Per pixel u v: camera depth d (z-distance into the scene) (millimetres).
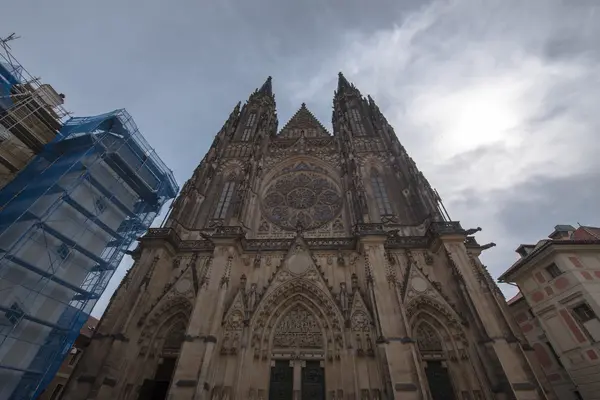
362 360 27250
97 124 34969
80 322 30250
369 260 32281
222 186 50281
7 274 25672
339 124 62656
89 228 32906
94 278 33000
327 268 35281
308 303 32969
